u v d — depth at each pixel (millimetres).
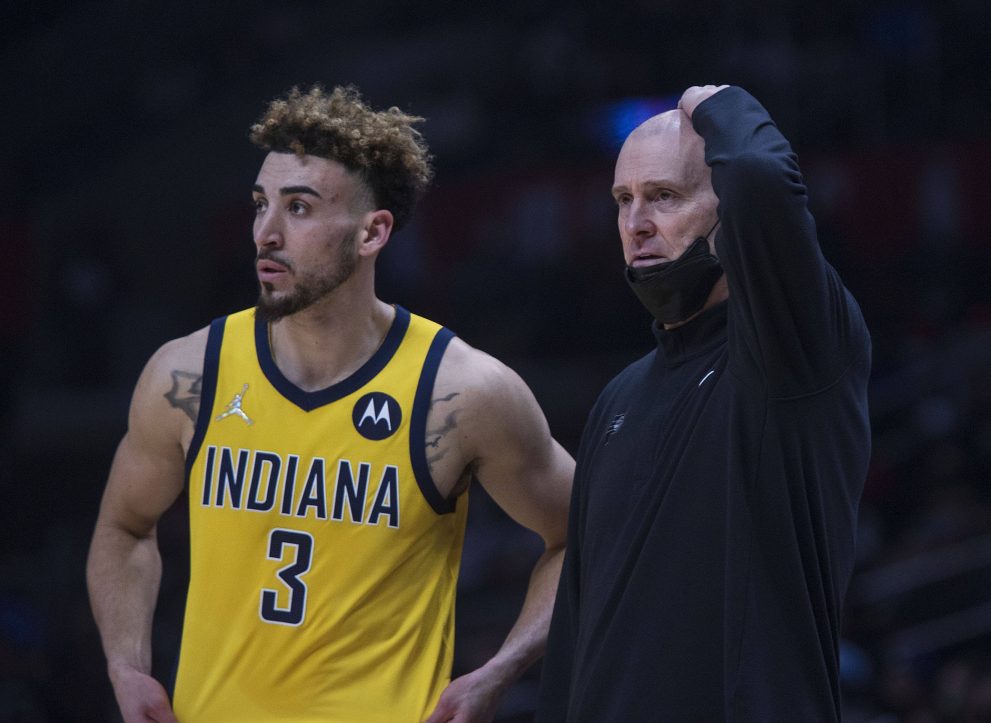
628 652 7781
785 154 7355
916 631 23344
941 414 31969
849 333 7703
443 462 9539
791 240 7152
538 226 38875
